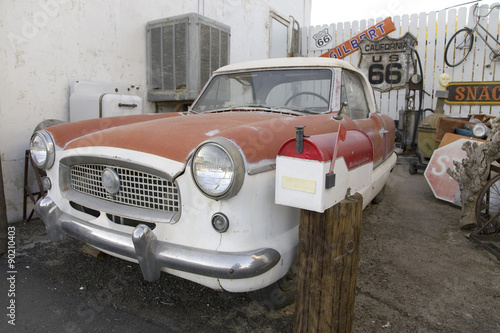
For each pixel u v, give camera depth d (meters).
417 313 2.22
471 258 3.01
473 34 7.11
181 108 4.69
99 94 3.67
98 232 1.96
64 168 2.27
